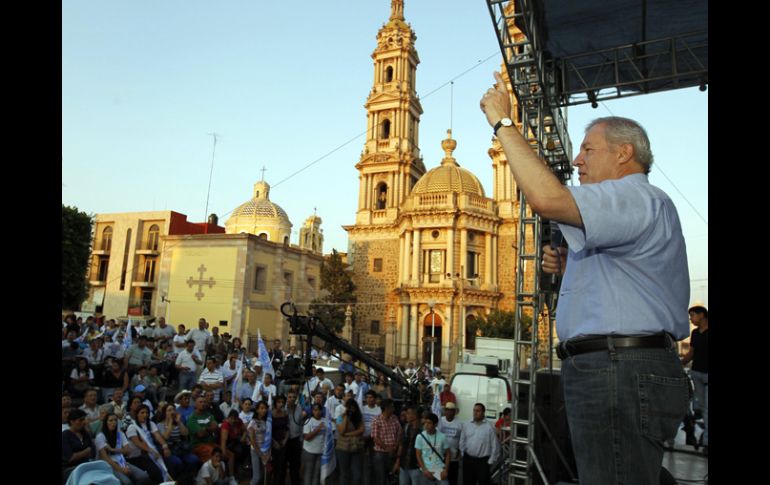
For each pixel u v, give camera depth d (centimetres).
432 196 5300
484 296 5122
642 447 192
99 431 992
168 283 4391
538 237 991
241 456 1277
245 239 4247
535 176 207
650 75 987
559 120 1126
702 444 808
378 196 6166
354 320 5316
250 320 4222
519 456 996
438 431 1097
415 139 6334
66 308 3675
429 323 5141
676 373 201
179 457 1117
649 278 207
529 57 958
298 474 1326
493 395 1794
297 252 4941
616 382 197
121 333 1978
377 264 5816
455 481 1180
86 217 3806
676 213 224
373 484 1286
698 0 827
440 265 5231
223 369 1638
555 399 969
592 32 929
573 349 214
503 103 243
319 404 1251
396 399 1642
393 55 6175
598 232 199
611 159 238
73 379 1270
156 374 1572
